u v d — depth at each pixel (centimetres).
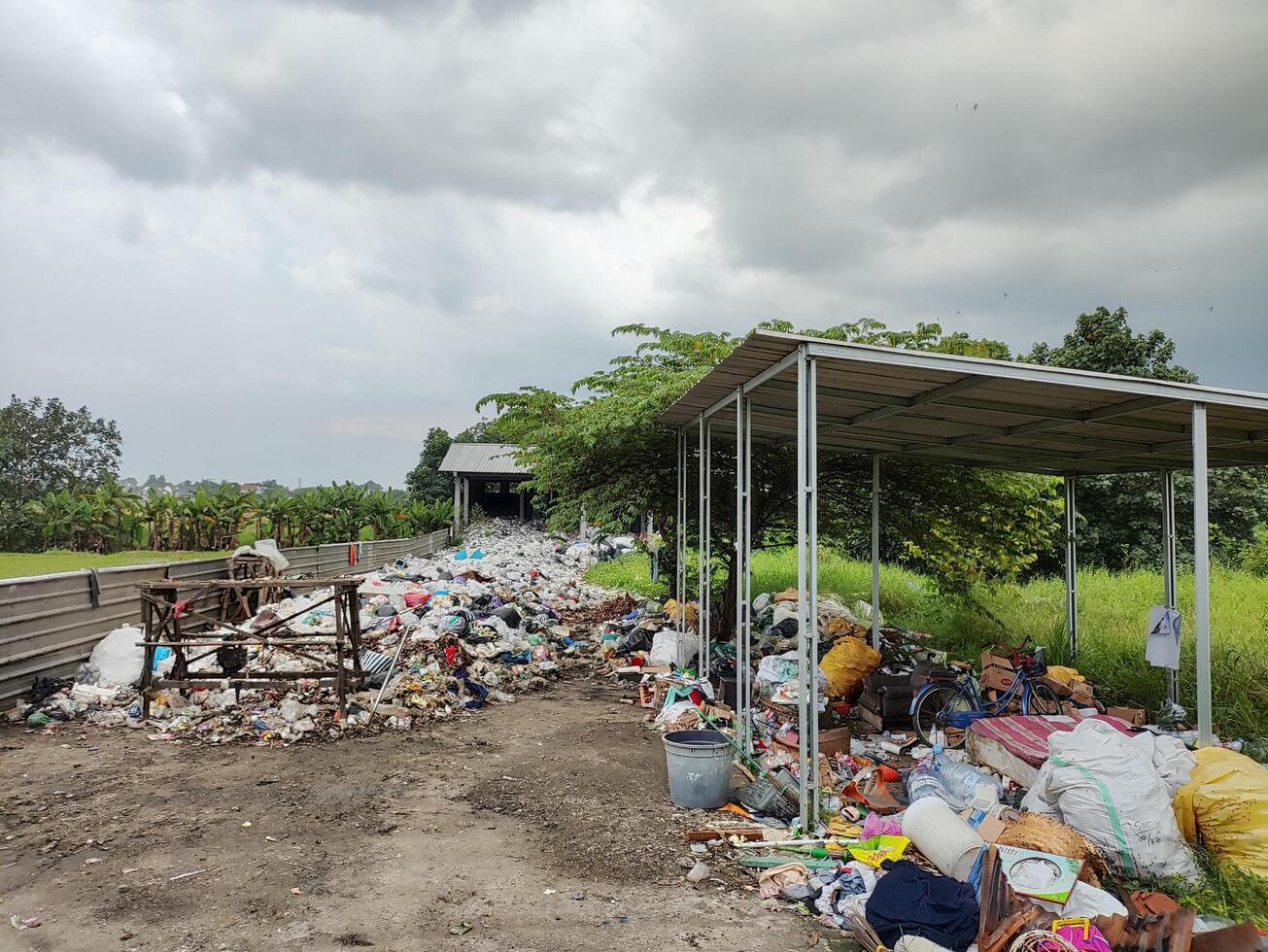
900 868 409
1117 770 473
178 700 800
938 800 466
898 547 2003
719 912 424
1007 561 1230
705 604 927
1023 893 378
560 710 866
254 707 794
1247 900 412
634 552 2547
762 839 514
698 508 1212
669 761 585
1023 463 1022
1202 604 552
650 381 1106
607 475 1219
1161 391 540
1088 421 640
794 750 668
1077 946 335
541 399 1236
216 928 398
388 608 1141
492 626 1101
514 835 525
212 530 2566
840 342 505
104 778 616
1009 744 605
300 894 436
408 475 5053
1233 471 1938
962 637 1198
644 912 422
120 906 418
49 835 506
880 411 677
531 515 4603
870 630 1109
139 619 963
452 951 379
